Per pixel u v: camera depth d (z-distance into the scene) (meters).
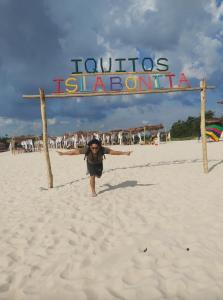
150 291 3.17
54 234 4.92
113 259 3.93
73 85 9.24
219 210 5.56
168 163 13.07
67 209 6.33
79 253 4.17
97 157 7.20
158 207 6.09
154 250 4.09
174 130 75.88
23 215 6.11
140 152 21.94
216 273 3.41
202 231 4.61
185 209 5.82
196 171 10.26
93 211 6.05
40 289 3.35
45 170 13.53
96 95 9.38
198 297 3.02
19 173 12.97
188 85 9.66
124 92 9.48
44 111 9.09
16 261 4.04
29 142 41.03
